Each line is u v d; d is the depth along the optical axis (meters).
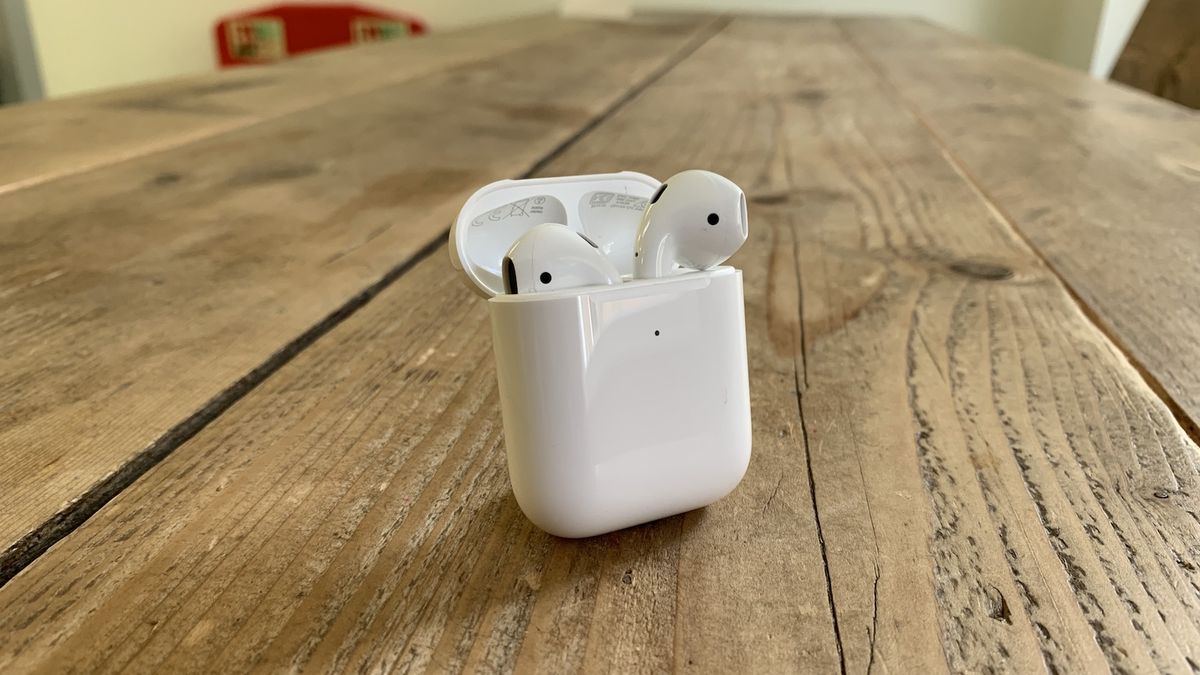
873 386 0.40
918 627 0.25
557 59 1.65
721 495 0.30
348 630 0.25
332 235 0.64
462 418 0.38
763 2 2.81
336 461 0.35
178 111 1.13
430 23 2.89
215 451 0.36
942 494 0.32
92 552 0.29
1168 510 0.31
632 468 0.28
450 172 0.82
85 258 0.60
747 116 1.11
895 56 1.69
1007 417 0.37
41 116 1.10
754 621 0.25
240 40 2.93
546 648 0.25
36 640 0.25
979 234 0.64
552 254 0.28
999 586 0.27
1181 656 0.24
